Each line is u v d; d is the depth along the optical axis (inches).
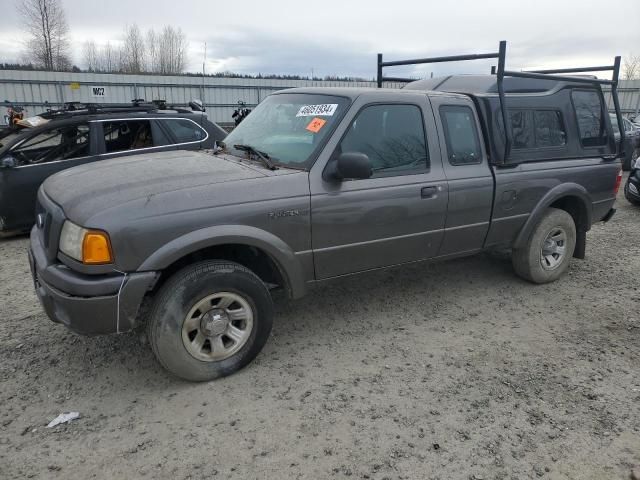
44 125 265.6
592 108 209.5
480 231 177.8
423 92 165.5
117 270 113.7
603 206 215.2
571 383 135.3
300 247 138.6
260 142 156.2
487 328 167.3
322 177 140.0
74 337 153.9
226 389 129.5
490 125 175.6
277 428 114.7
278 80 1181.1
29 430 112.5
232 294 129.3
